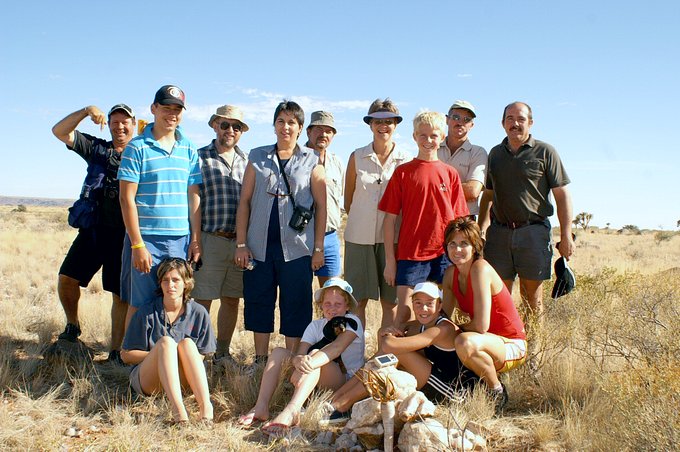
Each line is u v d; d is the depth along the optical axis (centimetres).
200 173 638
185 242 617
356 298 693
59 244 2314
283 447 456
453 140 683
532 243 650
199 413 502
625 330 595
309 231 630
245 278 639
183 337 558
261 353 641
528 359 599
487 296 536
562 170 645
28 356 668
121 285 623
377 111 679
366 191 680
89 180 666
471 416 497
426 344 530
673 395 422
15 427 471
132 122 678
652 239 5091
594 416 470
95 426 492
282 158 633
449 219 607
